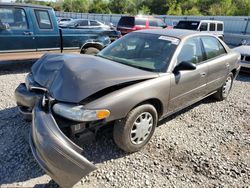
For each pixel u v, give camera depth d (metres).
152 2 55.72
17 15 5.85
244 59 7.43
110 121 2.60
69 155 2.12
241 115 4.44
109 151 3.03
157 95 2.96
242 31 18.23
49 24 6.41
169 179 2.64
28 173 2.58
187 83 3.49
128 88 2.68
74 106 2.38
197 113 4.40
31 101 2.96
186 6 47.88
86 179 2.55
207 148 3.28
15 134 3.27
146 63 3.29
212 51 4.25
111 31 7.79
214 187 2.57
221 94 4.94
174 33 3.79
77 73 2.59
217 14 40.09
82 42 7.10
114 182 2.54
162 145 3.26
